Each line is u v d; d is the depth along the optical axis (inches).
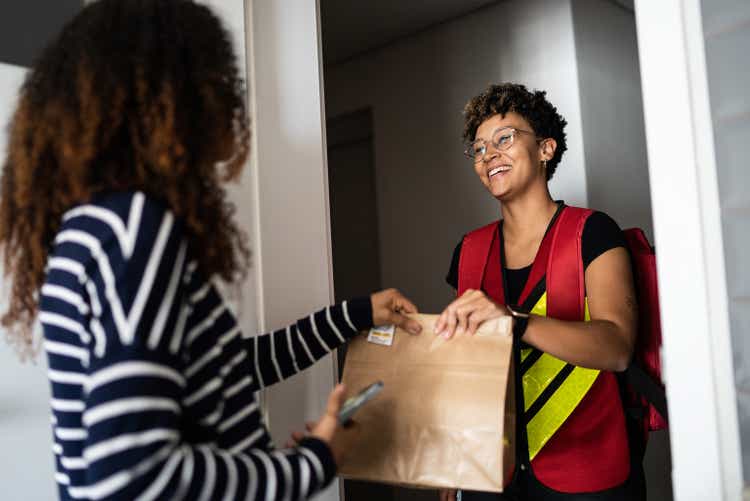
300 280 57.6
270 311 54.8
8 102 45.0
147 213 26.5
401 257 124.0
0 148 44.7
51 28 47.4
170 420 24.6
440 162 117.6
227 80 30.7
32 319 32.8
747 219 35.3
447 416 40.8
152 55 28.0
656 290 54.5
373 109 129.1
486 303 42.8
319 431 31.0
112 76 27.4
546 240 56.4
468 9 111.3
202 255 28.9
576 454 52.6
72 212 27.6
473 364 41.7
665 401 51.8
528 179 59.3
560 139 63.2
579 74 101.1
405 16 113.2
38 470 45.6
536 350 54.0
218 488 25.5
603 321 49.4
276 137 57.0
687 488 36.4
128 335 24.5
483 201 110.7
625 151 112.0
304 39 60.4
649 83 37.8
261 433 31.1
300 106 59.4
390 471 41.3
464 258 62.5
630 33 117.7
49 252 29.7
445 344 43.1
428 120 119.5
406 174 123.3
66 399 27.3
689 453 36.4
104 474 23.1
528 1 106.0
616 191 108.0
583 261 53.7
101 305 25.1
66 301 26.6
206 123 29.1
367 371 44.6
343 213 141.8
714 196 35.9
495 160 59.8
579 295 53.4
